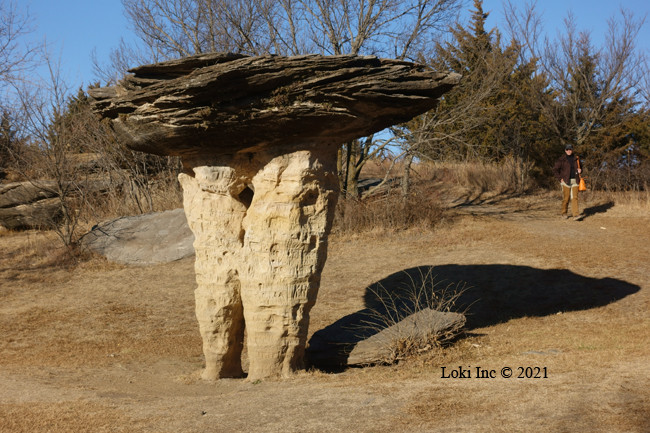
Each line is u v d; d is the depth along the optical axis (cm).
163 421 608
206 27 2262
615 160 2494
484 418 547
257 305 827
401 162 2762
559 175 2072
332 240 1866
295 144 808
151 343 1151
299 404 643
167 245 1761
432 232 1900
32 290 1558
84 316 1345
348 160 2052
